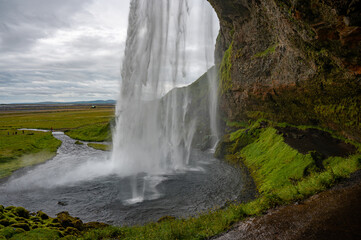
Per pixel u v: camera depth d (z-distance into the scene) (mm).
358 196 11164
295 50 23562
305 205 11898
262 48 37250
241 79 44031
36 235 13594
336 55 16906
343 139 24875
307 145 26125
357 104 20469
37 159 44281
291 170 22969
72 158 46094
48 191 27672
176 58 45219
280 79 31922
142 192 26562
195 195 24828
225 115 59594
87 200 24750
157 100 43812
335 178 14086
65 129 88750
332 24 13750
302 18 15727
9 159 42406
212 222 13352
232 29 47938
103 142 64562
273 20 26188
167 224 14984
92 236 14609
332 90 22578
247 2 33656
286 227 10086
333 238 8312
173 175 32750
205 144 51469
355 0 11109
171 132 59531
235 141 41750
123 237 14406
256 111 44344
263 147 33469
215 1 40688
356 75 17547
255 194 22672
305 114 31188
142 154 42906
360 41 13469
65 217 18188
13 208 18375
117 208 22547
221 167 34656
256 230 10562
